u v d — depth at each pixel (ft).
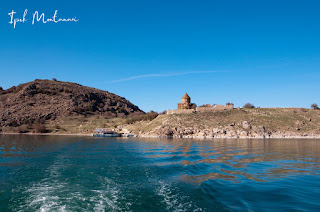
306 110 358.23
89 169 86.63
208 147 162.61
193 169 86.38
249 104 412.36
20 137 279.90
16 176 75.15
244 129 285.23
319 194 55.11
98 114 510.99
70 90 571.28
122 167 90.84
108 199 52.54
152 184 65.57
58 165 94.79
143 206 48.29
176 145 178.91
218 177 73.56
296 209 45.83
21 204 49.29
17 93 527.81
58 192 57.72
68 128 391.86
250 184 64.69
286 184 64.34
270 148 155.43
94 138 270.67
